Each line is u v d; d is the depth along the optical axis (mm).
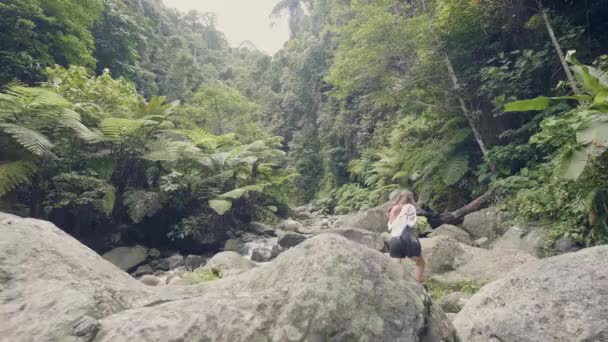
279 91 31312
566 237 3906
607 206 3469
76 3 9875
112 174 6188
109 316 1033
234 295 1132
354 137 18141
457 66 7801
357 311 975
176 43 26094
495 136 7512
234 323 966
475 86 7586
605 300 1573
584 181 3662
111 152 6207
